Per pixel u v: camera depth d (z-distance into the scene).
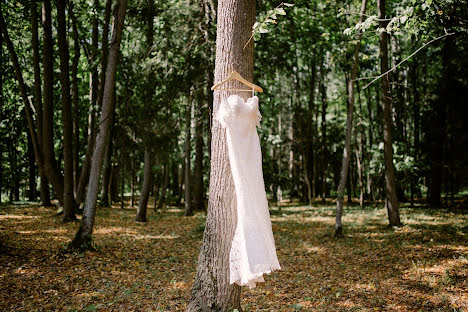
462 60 15.66
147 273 7.03
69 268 6.99
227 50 4.12
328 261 8.07
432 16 7.20
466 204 16.17
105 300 5.41
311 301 5.47
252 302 5.49
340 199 10.83
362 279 6.53
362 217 14.84
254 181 3.70
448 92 15.93
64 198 12.80
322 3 14.20
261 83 12.82
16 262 7.07
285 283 6.52
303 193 24.05
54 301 5.25
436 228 10.77
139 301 5.37
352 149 24.98
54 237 9.79
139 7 11.59
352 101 11.08
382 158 15.50
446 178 16.95
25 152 25.88
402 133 17.91
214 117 4.16
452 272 6.45
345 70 15.18
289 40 12.38
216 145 4.12
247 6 4.19
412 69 18.36
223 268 3.95
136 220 14.31
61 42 12.68
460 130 18.53
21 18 14.84
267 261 3.31
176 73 11.57
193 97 12.22
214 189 4.09
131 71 13.66
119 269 7.21
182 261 8.14
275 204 22.97
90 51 15.61
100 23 15.21
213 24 11.15
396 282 6.20
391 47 17.20
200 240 10.68
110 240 10.04
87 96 19.98
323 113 22.73
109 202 20.12
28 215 14.02
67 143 12.85
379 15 11.11
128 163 21.08
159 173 21.77
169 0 12.02
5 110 20.72
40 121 13.38
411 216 13.47
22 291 5.59
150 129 13.73
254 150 3.83
